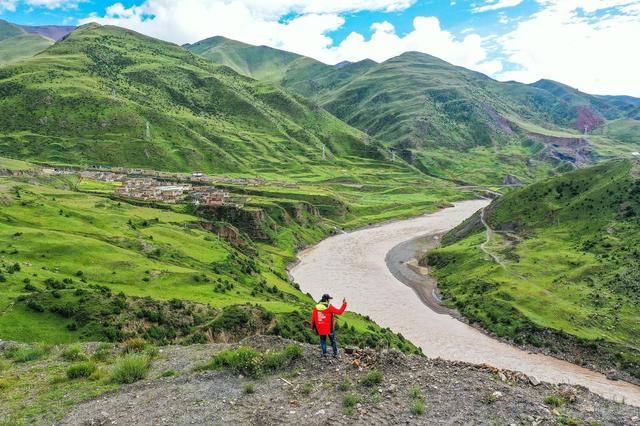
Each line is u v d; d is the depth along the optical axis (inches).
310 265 5698.8
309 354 987.3
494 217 6353.3
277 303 3267.7
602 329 3307.1
